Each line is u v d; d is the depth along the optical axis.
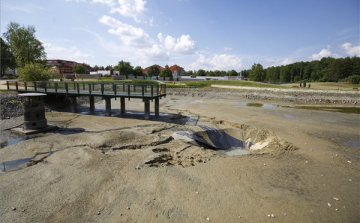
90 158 9.26
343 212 5.99
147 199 6.32
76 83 20.84
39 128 13.46
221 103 29.09
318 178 8.04
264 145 12.55
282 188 7.22
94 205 6.00
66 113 20.17
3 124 14.98
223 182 7.48
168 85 51.91
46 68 36.34
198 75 110.06
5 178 7.44
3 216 5.46
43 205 5.95
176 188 6.97
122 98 20.36
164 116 19.23
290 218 5.66
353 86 55.31
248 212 5.86
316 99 34.12
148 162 8.91
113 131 13.51
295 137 13.16
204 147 12.19
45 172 7.93
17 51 50.91
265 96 38.03
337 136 13.58
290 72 113.81
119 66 76.19
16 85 22.45
